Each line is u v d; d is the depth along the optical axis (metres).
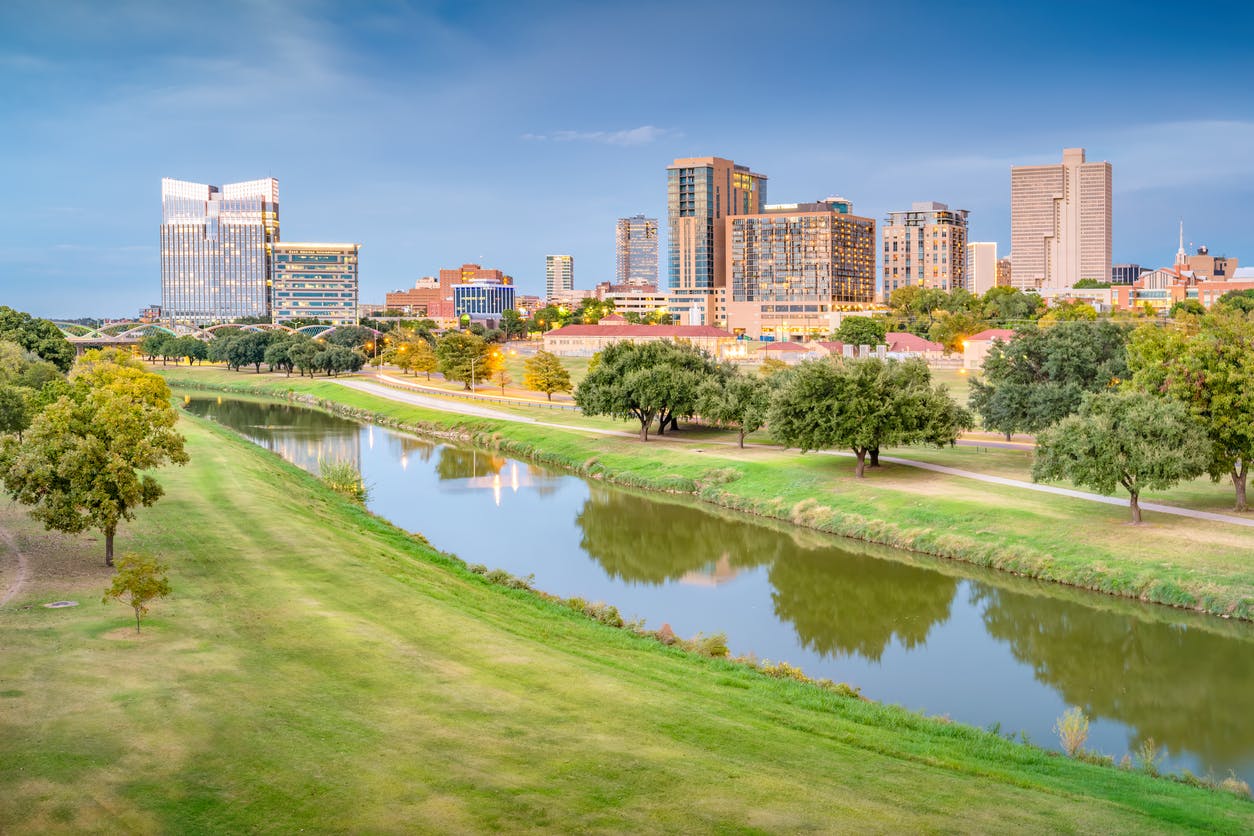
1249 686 47.72
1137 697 46.81
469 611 47.62
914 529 76.12
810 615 60.09
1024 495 81.12
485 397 184.75
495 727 31.02
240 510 67.00
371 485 103.81
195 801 24.62
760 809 26.27
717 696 37.94
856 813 26.61
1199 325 91.81
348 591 48.06
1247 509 73.25
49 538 55.41
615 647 45.41
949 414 94.88
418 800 25.28
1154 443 67.75
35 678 32.84
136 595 38.31
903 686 48.31
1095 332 104.12
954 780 30.55
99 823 23.25
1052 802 29.22
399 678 35.25
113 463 48.22
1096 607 59.50
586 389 130.25
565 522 85.88
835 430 91.31
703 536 80.44
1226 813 30.03
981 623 57.97
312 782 26.05
